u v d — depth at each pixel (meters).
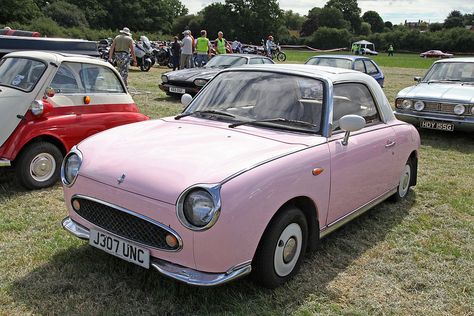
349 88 4.31
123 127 4.02
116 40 12.98
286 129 3.78
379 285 3.64
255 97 4.10
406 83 20.84
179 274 2.90
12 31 10.32
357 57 13.75
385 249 4.29
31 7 71.25
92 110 5.88
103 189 3.16
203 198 2.81
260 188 2.98
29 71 5.57
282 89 4.07
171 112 10.72
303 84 4.06
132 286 3.39
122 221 3.12
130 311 3.10
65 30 71.62
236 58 13.55
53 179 5.61
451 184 6.47
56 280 3.44
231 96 4.23
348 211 4.08
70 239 4.14
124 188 3.05
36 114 5.29
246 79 4.32
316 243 3.70
